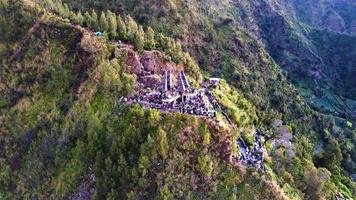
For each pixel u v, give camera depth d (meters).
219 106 143.12
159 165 117.25
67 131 133.12
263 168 124.81
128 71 144.25
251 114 162.50
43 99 144.25
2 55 157.62
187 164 118.81
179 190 115.75
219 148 122.94
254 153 132.00
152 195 115.12
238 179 119.69
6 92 150.50
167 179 115.62
